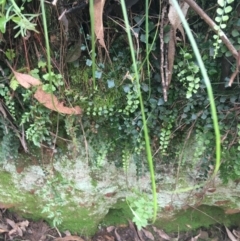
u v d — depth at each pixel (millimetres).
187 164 1690
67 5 1282
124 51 1415
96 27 1197
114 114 1543
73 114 1546
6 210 2152
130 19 1320
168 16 1182
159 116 1500
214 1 1295
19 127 1633
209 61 1361
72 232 2104
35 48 1413
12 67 1442
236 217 2076
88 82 1467
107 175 1809
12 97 1516
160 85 1423
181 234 2121
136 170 1734
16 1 1303
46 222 2137
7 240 2104
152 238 2119
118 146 1685
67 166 1777
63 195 1900
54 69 1458
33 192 1945
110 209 2092
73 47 1414
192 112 1470
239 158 1517
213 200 1878
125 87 1427
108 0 1267
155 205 850
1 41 1387
